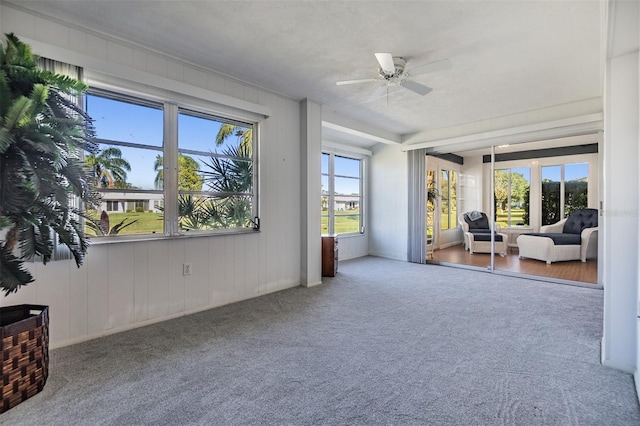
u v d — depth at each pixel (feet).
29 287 7.41
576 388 6.08
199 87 10.27
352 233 21.30
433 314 10.16
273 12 7.43
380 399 5.73
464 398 5.76
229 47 9.09
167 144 9.82
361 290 13.01
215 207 11.13
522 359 7.22
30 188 5.54
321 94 12.82
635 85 6.64
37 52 7.23
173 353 7.48
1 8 7.02
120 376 6.47
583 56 9.46
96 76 8.18
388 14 7.47
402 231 20.17
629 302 6.67
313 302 11.40
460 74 10.77
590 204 17.37
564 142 17.46
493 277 15.37
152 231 9.57
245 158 11.92
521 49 9.07
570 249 17.47
